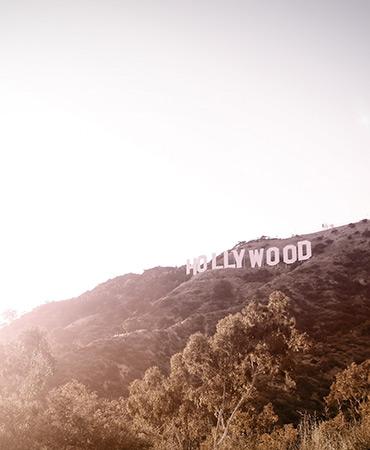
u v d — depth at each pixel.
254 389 21.59
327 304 110.12
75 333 117.19
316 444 8.38
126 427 12.96
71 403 12.48
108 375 62.75
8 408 11.12
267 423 25.72
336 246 160.75
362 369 40.59
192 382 26.58
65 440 11.02
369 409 18.19
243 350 21.42
